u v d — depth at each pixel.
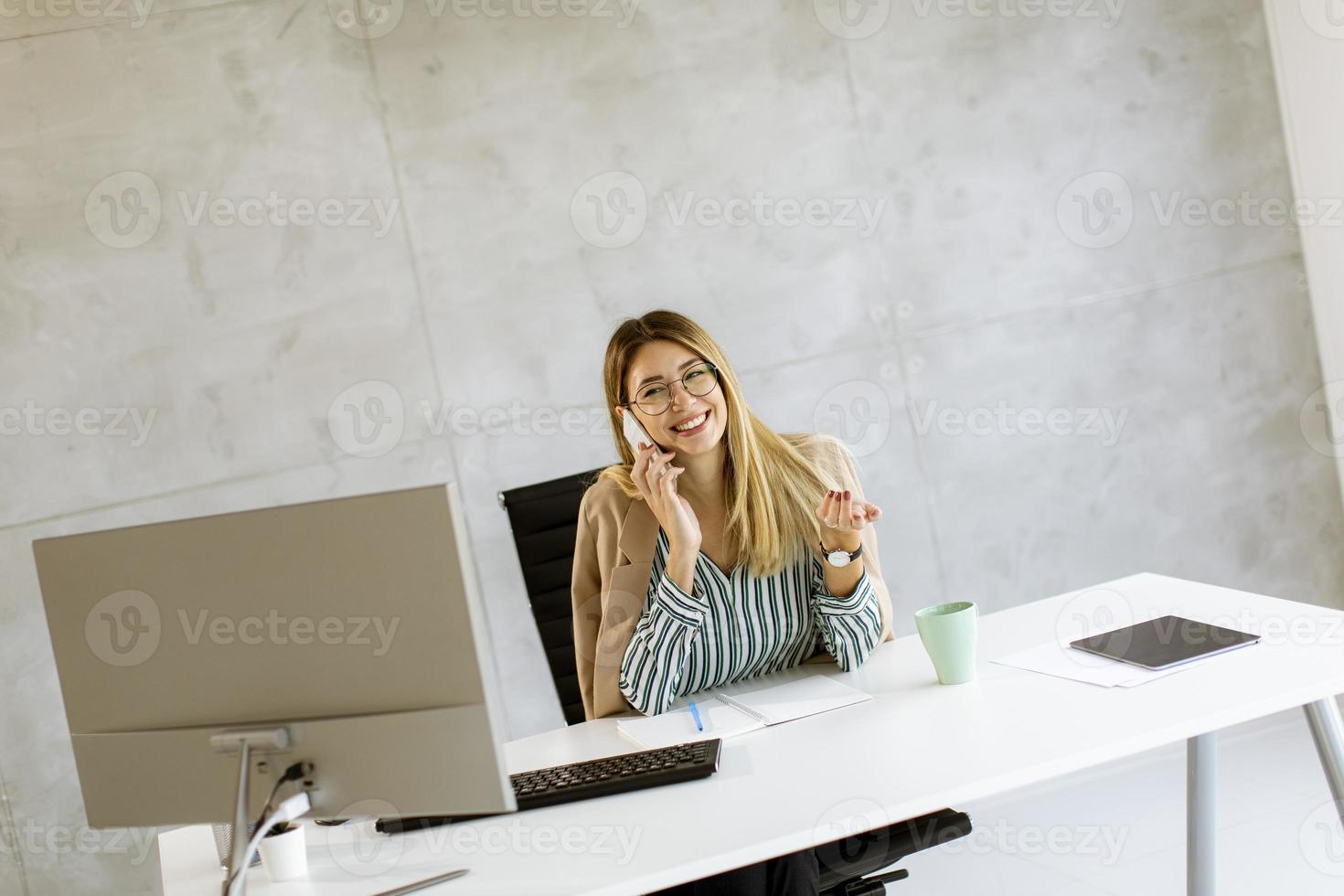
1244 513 3.77
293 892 1.43
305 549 1.34
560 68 3.22
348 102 3.09
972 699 1.69
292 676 1.36
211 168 3.01
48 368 2.92
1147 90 3.65
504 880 1.36
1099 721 1.51
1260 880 2.49
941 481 3.52
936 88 3.49
